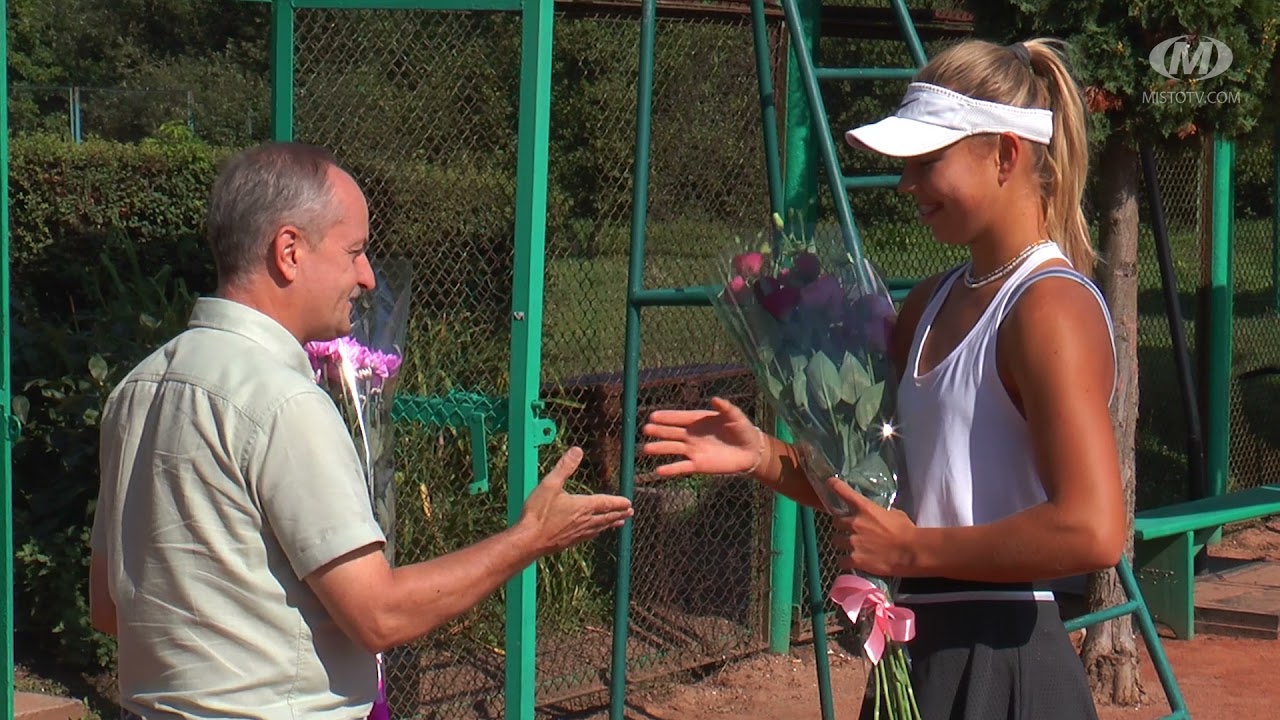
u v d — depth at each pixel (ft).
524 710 12.09
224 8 71.67
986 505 7.45
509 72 13.19
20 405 15.85
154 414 6.73
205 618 6.51
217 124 62.44
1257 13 14.05
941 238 7.73
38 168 26.30
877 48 17.89
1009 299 7.32
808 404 8.11
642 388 17.40
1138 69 13.92
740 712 15.93
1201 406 22.79
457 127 13.46
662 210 16.76
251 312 6.84
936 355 7.75
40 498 16.19
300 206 6.85
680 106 16.55
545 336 17.15
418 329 13.73
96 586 7.38
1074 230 7.77
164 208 27.55
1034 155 7.59
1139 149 14.92
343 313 7.14
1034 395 7.07
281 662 6.56
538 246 11.59
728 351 17.26
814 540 12.53
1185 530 18.33
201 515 6.51
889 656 7.97
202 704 6.50
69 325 19.01
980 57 7.63
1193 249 24.18
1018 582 7.50
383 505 9.02
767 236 9.18
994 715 7.64
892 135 7.39
